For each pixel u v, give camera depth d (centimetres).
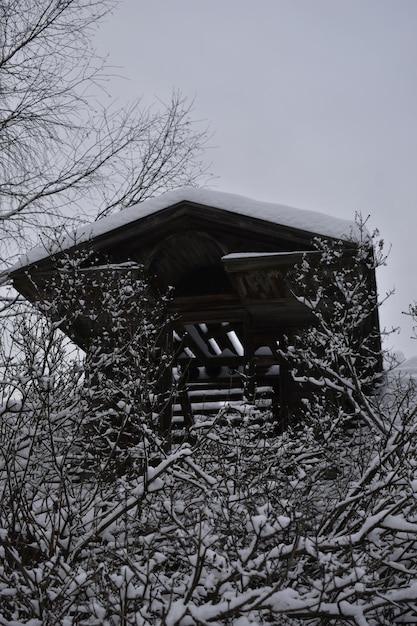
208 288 1176
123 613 510
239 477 650
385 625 589
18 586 558
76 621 564
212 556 523
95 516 628
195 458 714
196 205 1080
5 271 1149
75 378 761
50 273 1034
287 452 734
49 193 1219
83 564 646
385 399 1051
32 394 742
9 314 986
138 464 752
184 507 643
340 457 796
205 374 1369
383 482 605
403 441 670
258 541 525
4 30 1211
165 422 1058
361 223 977
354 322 927
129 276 1013
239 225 1066
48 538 635
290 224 1041
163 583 567
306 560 579
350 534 573
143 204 1112
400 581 590
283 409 1059
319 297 929
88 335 1026
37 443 738
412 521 599
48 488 681
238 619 508
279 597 494
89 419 739
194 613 489
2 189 1198
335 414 985
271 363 1280
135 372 784
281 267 1039
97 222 1105
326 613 517
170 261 1138
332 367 1045
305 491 678
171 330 1134
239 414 761
